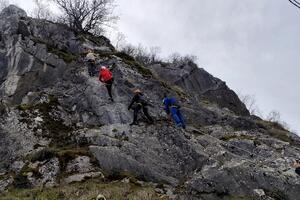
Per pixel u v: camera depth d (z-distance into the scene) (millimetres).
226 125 26344
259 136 24641
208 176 17016
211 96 36688
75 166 17750
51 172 17484
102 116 21547
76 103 22766
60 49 29188
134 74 25531
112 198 15531
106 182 17141
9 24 30250
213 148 19734
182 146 19297
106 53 27797
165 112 22875
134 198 15602
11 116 20953
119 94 22953
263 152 21375
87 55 24750
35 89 26141
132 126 20344
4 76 27828
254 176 17047
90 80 23547
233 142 22000
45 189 16625
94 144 19297
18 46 28406
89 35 34125
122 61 26547
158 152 19109
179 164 18766
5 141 19672
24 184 17156
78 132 20141
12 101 26000
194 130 21891
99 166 17938
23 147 19422
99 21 36094
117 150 18438
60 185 16953
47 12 35719
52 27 31109
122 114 21641
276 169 18016
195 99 30453
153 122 20781
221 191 16609
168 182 17766
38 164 17906
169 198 16219
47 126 20859
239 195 16547
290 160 19688
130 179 17250
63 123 21516
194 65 37906
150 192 16297
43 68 27281
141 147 19141
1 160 18875
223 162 17984
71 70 25266
